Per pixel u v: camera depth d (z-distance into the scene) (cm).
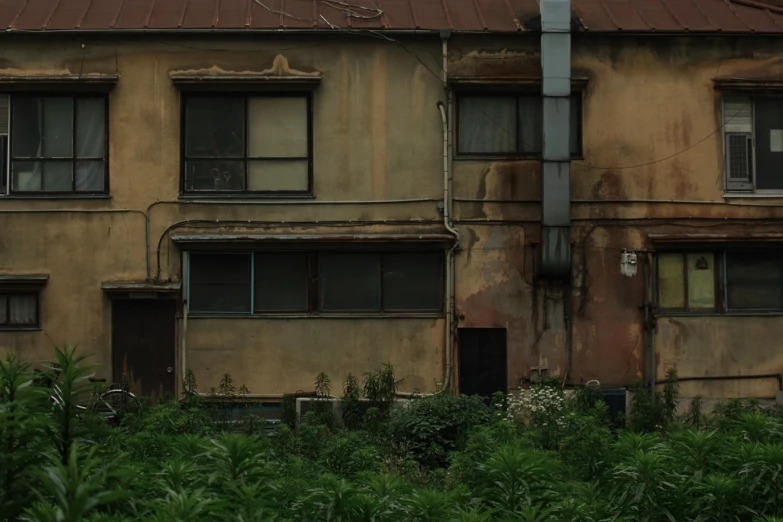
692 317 2006
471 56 1984
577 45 2005
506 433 1386
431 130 1989
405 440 1580
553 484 922
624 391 1928
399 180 1983
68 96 1966
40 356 1928
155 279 1950
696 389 1998
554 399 1725
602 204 2000
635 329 1994
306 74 1969
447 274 1972
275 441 1430
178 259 1956
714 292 2022
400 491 903
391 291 1984
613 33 1988
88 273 1947
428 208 1983
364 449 1274
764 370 2011
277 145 1983
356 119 1984
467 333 1983
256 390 1950
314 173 1978
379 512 820
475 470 1077
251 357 1955
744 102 2038
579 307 1986
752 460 920
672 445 1018
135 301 1950
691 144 2017
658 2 2095
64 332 1934
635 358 1989
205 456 830
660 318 2002
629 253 1997
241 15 1980
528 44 1992
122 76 1961
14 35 1927
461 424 1612
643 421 1742
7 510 661
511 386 1969
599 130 2005
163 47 1962
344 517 823
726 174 2028
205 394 1914
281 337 1962
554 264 1934
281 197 1973
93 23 1945
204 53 1964
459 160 1989
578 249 1992
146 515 723
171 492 698
